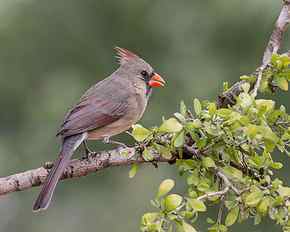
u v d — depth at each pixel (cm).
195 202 612
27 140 1655
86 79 1670
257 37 1554
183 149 695
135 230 1605
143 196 1606
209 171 683
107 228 1634
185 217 611
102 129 870
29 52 1675
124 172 1650
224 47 1595
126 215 1619
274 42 829
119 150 735
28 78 1678
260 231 1396
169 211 606
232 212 652
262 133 657
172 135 680
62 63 1689
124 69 928
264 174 669
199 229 1430
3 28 1658
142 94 923
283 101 1493
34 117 1650
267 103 676
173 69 1611
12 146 1661
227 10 1559
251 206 648
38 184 726
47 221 1678
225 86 770
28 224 1694
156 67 1630
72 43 1683
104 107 870
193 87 1580
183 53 1617
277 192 652
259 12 1523
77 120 847
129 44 1670
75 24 1678
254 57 1582
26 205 1702
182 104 671
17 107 1680
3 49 1667
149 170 1611
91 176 1661
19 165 1642
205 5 1598
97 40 1681
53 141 1630
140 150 711
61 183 1659
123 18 1662
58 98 1623
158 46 1653
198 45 1609
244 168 684
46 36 1678
